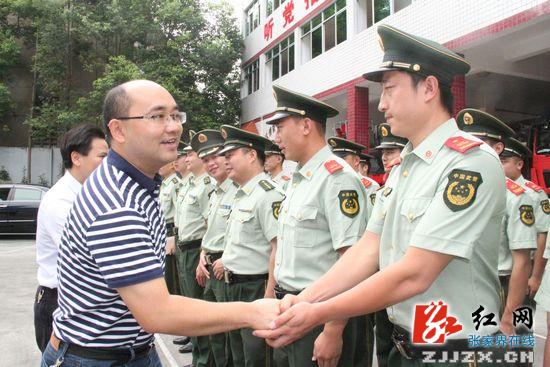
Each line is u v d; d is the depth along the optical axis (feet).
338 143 15.94
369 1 35.86
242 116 64.13
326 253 7.66
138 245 4.56
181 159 16.79
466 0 26.00
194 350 12.15
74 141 7.70
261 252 9.95
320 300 6.00
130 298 4.52
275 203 9.56
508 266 9.83
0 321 15.65
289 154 8.18
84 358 4.88
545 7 21.67
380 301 4.91
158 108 4.88
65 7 56.29
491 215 4.88
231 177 10.52
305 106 7.99
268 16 55.72
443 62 5.18
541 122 28.02
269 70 56.49
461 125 10.27
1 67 59.47
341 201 7.42
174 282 16.53
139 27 55.47
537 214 10.66
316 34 44.32
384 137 14.16
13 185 38.45
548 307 7.63
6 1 57.26
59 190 7.69
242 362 10.11
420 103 5.22
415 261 4.82
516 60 29.91
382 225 6.15
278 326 5.19
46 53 58.29
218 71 60.54
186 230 14.38
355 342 7.89
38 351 12.96
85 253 4.68
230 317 5.01
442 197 4.86
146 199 4.99
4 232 37.22
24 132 63.77
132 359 5.11
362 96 37.17
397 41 5.25
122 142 4.91
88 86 62.13
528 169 27.71
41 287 7.92
